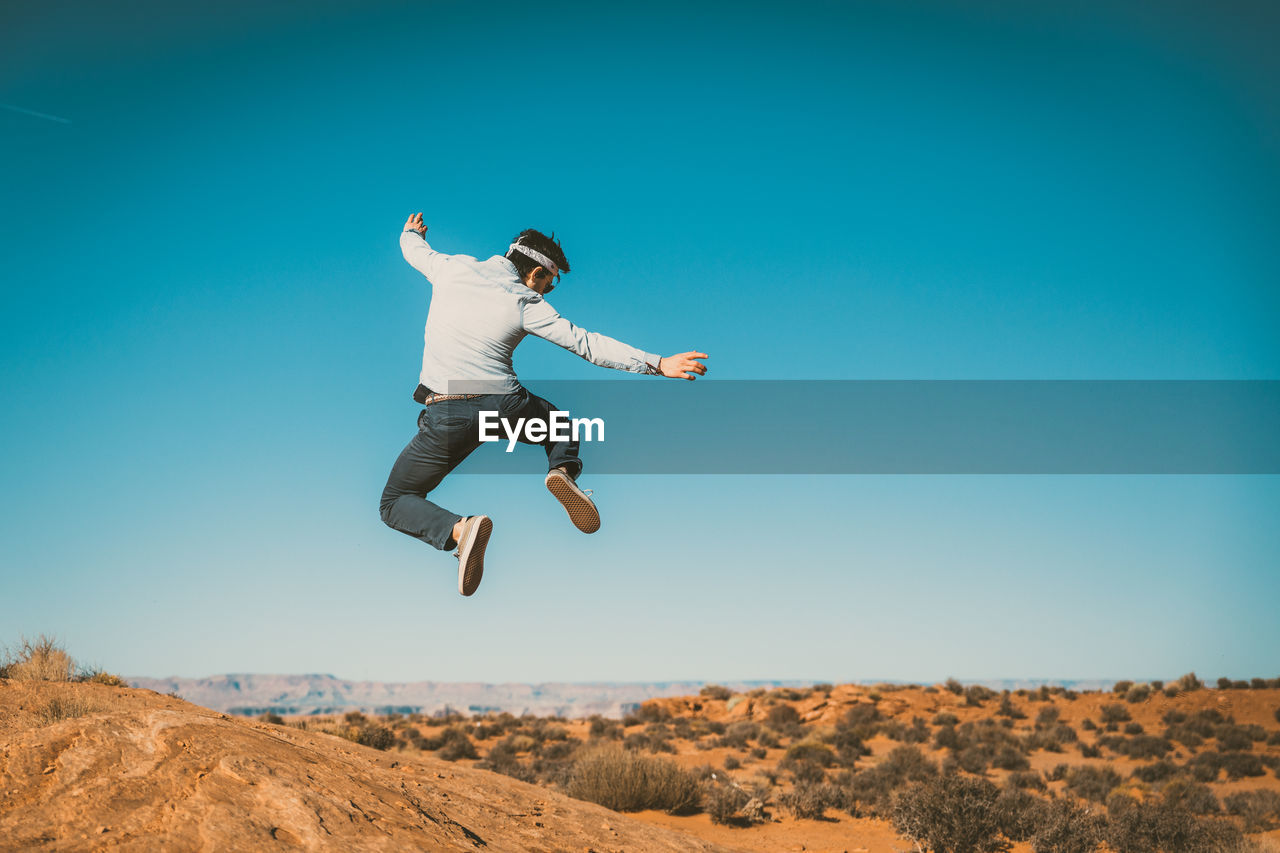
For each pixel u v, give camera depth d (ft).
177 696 41.81
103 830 12.48
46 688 39.11
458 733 144.56
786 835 67.62
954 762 113.19
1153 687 177.47
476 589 14.40
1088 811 66.44
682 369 14.37
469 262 14.74
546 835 24.22
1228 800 84.53
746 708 187.21
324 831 13.55
